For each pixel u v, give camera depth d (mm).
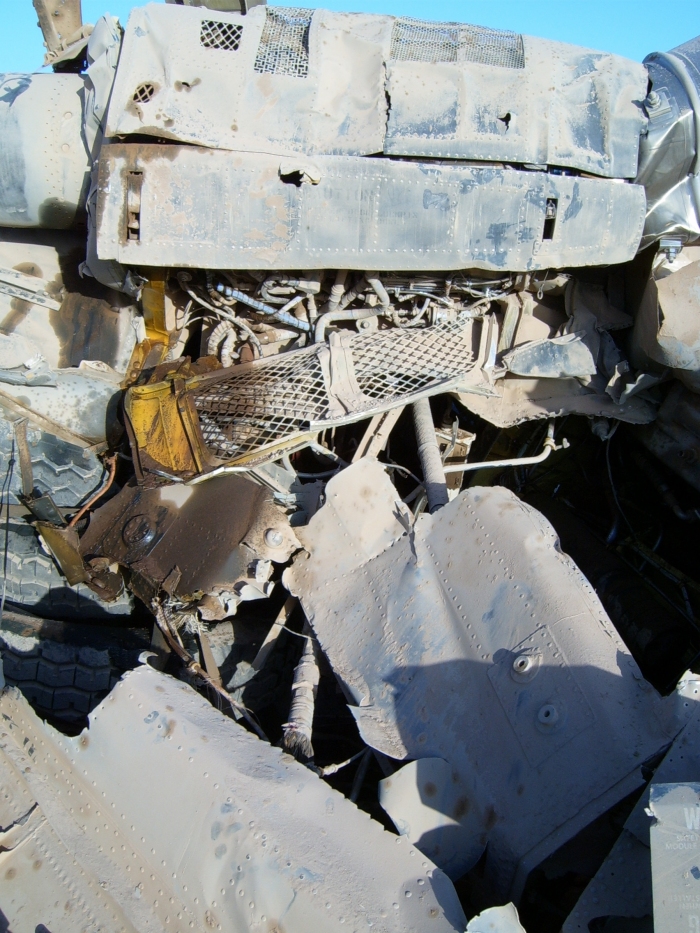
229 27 2098
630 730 1317
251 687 1975
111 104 2018
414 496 2094
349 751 1895
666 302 2020
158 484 1990
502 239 2092
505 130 2084
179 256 2035
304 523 1962
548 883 1376
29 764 1562
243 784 1340
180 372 2127
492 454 2758
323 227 2039
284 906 1193
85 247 2330
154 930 1284
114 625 2201
